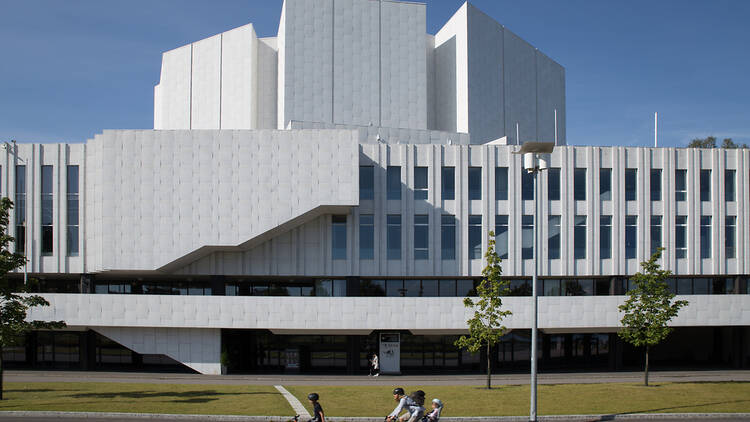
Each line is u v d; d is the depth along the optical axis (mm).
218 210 36094
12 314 23422
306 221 38188
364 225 38625
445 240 39031
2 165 38500
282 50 49969
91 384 29344
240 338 39531
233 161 36312
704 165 40844
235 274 37875
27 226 38344
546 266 39219
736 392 27344
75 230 38594
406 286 40188
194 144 36375
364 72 49906
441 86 55562
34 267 38156
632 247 39969
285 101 48281
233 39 51469
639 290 30594
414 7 51469
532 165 20719
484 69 53312
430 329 36656
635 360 44031
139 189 36188
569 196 39750
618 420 22203
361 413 22344
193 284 40750
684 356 45125
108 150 36344
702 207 40625
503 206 39344
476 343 29250
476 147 39531
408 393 26891
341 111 49188
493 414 22547
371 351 39094
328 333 37375
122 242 36031
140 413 21500
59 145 38656
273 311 36062
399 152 39094
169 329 36688
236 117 50812
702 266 40375
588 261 39531
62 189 38469
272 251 38094
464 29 51469
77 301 36156
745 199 40906
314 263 38219
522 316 37188
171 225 36031
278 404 23656
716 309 38062
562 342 41375
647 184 40312
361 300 36250
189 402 23875
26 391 26578
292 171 36250
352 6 50219
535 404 20297
